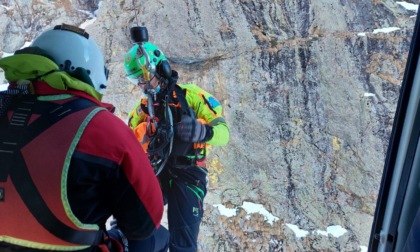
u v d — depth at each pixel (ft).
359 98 21.70
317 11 22.63
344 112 21.67
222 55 22.89
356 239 20.38
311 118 21.83
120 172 4.27
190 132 8.49
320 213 20.85
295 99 22.04
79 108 4.25
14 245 4.25
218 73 22.75
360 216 20.56
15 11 26.30
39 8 26.43
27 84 4.31
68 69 4.62
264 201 21.15
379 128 21.36
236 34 22.85
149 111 8.58
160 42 23.45
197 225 9.52
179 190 9.31
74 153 4.01
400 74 21.66
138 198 4.43
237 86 22.49
